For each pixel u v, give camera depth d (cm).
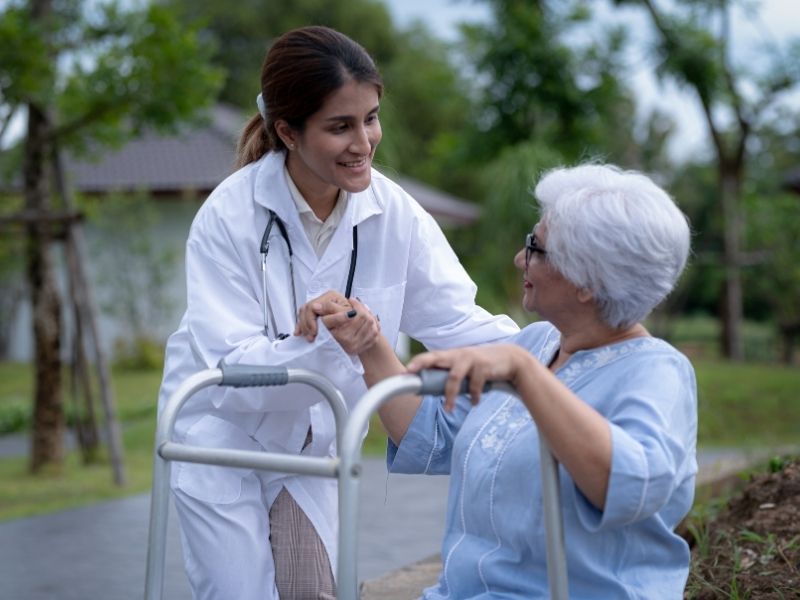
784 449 655
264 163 319
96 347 1064
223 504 307
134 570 671
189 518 309
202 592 311
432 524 757
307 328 281
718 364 1814
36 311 1132
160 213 2284
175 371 320
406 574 473
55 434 1143
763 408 1427
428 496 876
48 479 1110
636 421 229
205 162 2317
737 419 1383
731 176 2312
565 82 2047
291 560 317
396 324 328
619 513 219
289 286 318
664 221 241
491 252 1595
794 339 2556
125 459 1241
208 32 3834
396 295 326
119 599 604
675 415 236
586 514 230
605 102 2092
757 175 3148
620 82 2105
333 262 317
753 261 2341
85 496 1000
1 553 723
